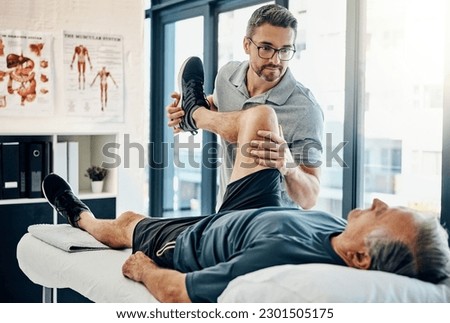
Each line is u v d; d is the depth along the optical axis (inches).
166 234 80.5
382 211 62.4
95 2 159.6
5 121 149.1
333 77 140.6
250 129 83.6
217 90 106.4
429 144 120.9
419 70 121.7
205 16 178.7
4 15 147.7
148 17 204.5
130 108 165.9
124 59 164.6
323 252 63.5
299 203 90.8
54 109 155.1
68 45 156.5
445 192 110.3
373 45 129.3
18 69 149.9
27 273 99.2
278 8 96.0
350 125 130.4
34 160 139.9
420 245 60.1
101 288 76.3
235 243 68.1
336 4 138.8
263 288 57.1
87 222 98.6
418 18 121.3
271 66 96.7
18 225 136.3
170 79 204.1
